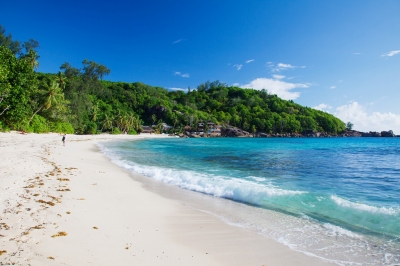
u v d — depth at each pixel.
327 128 158.25
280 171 17.34
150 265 4.57
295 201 9.47
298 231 6.71
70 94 77.69
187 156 27.75
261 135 142.12
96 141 52.19
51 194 8.69
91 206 7.86
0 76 30.70
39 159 17.16
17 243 4.81
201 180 12.93
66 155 22.16
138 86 168.00
